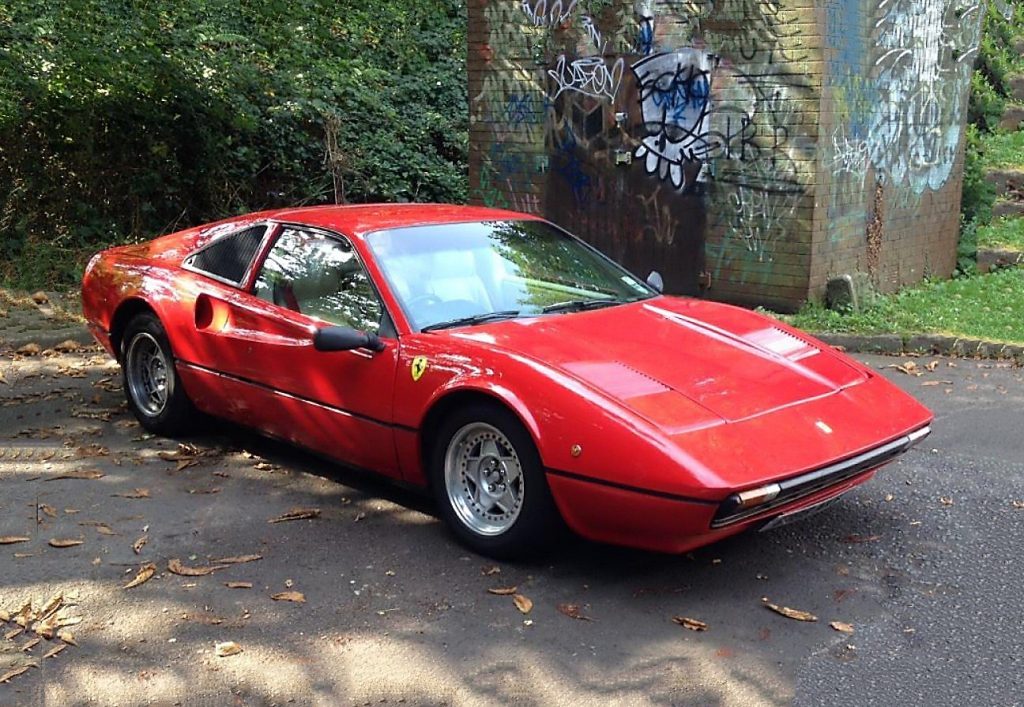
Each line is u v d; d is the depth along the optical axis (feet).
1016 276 33.65
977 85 42.45
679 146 31.30
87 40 35.09
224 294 17.51
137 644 11.48
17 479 16.96
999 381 23.65
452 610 12.27
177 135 38.70
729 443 12.10
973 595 12.62
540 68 34.22
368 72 48.11
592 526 12.62
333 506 15.80
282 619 12.07
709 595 12.66
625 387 12.83
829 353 15.25
